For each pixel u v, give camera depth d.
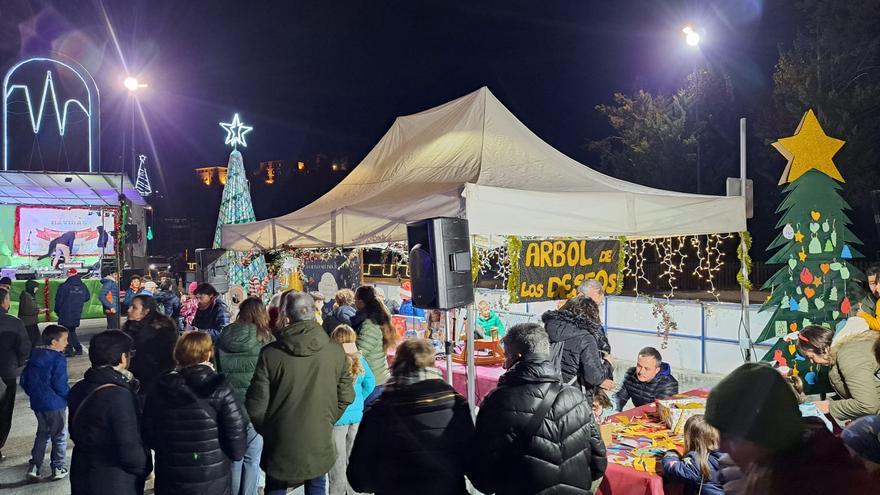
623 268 7.16
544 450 2.86
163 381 3.69
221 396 3.69
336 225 6.52
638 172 22.89
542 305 10.58
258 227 7.79
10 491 5.26
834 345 4.21
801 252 6.87
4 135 19.92
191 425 3.62
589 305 4.77
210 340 3.86
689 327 9.63
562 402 2.93
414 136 7.79
